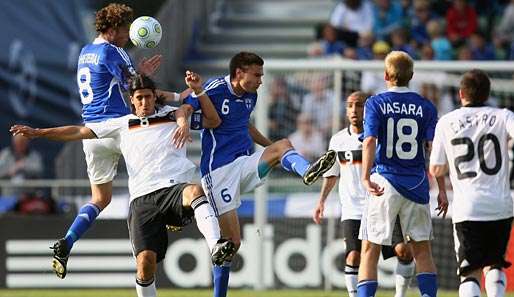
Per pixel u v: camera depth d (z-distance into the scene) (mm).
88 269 52812
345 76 53562
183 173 33375
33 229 53281
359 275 33969
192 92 34500
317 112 56750
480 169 32969
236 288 51906
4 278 53312
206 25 75625
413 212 33844
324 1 77125
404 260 37438
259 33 74375
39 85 64500
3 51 63312
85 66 36219
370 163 32875
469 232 32906
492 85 53938
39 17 65250
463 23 68625
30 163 61719
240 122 35062
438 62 52000
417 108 33844
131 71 35625
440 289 51125
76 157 61188
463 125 33188
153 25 35812
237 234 34969
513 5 70312
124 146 33750
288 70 52469
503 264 33125
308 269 51969
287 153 33531
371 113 33469
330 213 52000
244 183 34594
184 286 52281
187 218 33188
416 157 33812
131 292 51031
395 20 68750
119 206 54344
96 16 36500
